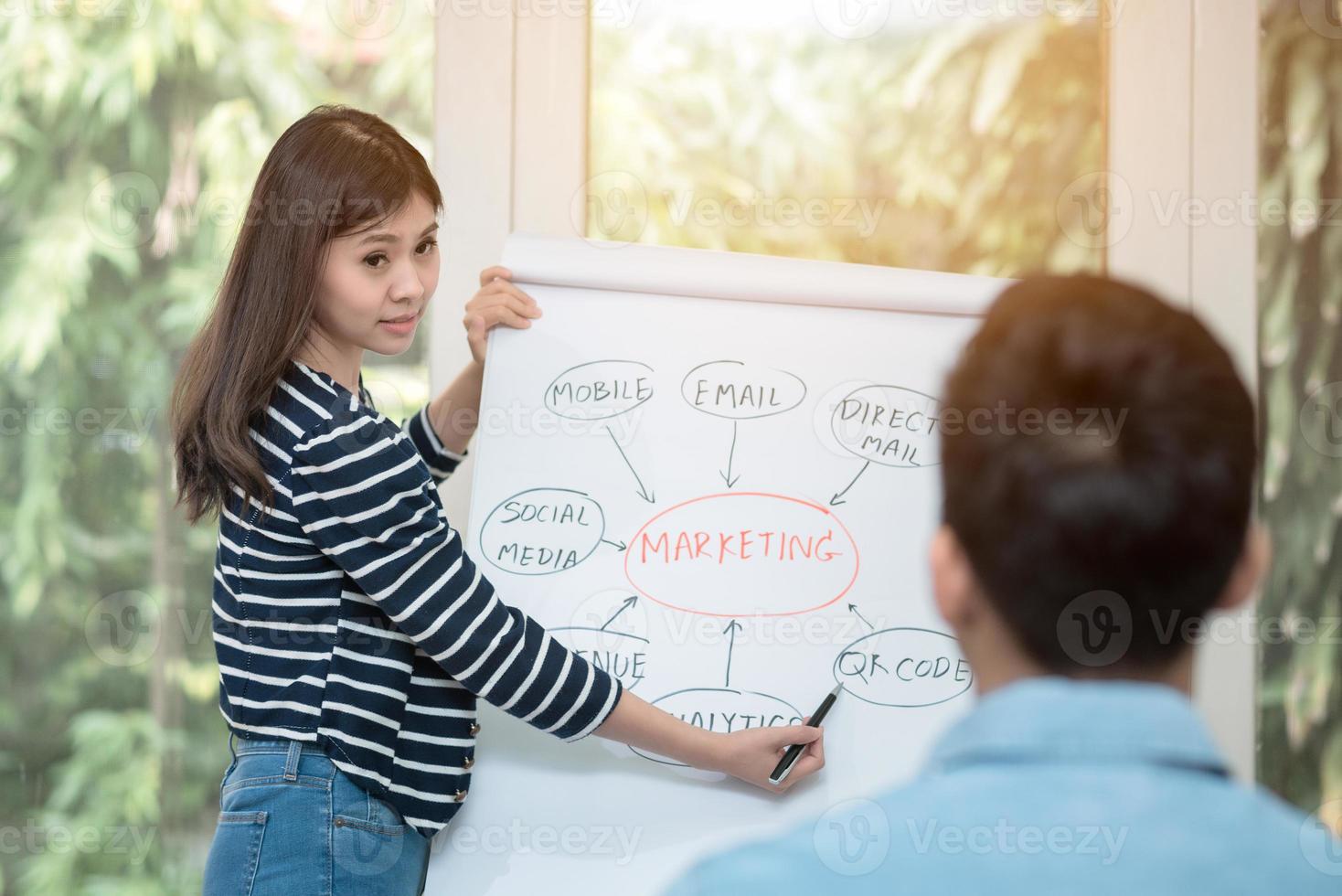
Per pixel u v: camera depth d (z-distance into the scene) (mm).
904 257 1686
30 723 1601
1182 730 463
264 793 1049
